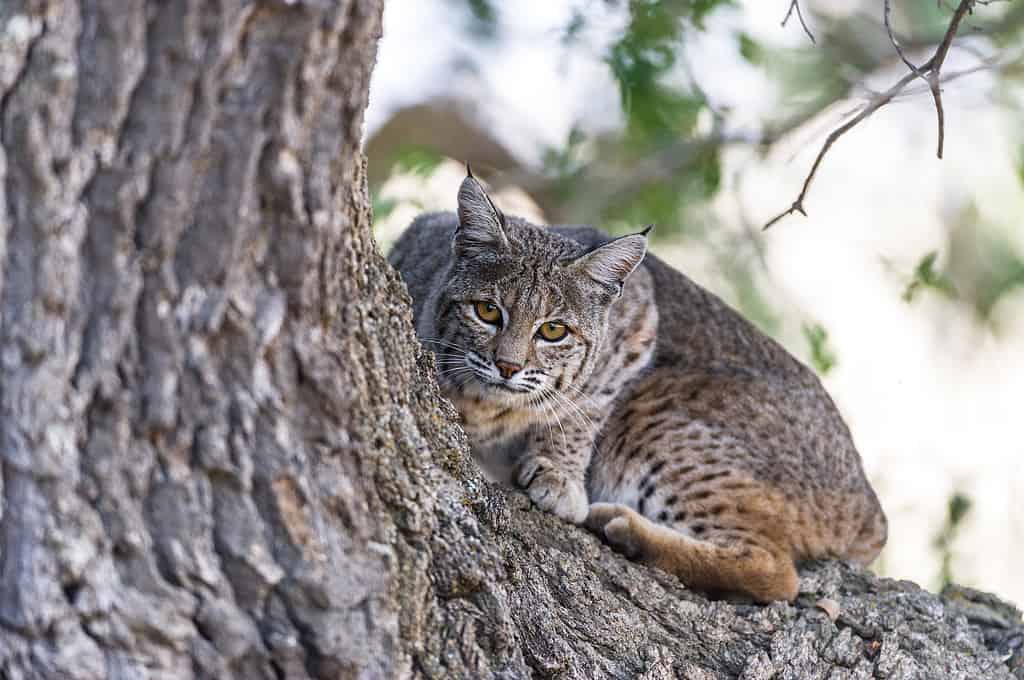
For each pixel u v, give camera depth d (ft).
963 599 33.32
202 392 18.34
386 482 20.88
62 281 17.42
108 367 17.80
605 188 55.21
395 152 50.98
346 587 19.53
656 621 26.91
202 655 18.75
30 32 16.83
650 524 32.01
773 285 56.70
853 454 39.63
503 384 33.47
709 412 36.73
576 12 47.01
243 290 18.33
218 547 18.74
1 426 17.51
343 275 19.94
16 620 17.75
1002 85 51.19
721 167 54.75
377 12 18.24
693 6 46.83
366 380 20.81
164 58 17.20
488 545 22.67
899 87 27.89
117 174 17.38
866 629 29.14
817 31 53.57
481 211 34.14
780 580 31.96
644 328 37.45
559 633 24.91
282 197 18.17
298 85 17.79
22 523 17.69
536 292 33.63
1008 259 62.03
